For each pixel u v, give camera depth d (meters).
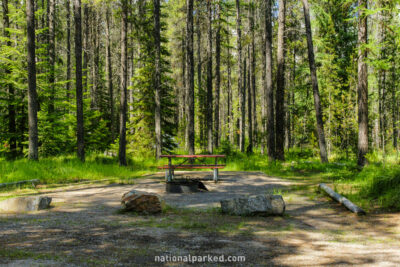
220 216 6.37
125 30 17.30
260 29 28.16
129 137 23.17
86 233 4.91
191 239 4.72
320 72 23.98
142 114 23.31
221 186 10.72
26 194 8.73
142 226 5.44
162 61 22.91
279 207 6.42
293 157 22.88
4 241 4.41
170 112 23.80
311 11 22.12
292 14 23.20
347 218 6.30
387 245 4.56
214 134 31.70
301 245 4.53
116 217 6.12
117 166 15.95
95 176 13.10
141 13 23.66
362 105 14.57
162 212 6.62
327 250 4.31
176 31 34.34
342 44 24.91
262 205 6.42
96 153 22.95
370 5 13.27
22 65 19.38
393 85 23.02
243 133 29.48
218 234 5.04
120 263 3.64
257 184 11.21
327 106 24.17
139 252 4.07
